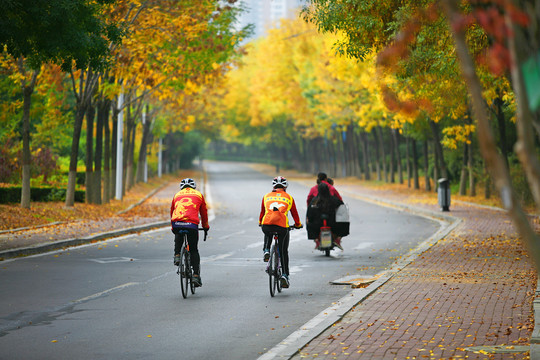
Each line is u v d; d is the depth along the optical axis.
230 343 27.34
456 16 11.41
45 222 80.31
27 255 57.00
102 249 62.00
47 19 55.31
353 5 54.75
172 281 43.94
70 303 36.12
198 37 96.19
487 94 68.75
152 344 27.17
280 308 34.97
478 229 76.62
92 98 104.31
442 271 45.62
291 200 39.84
